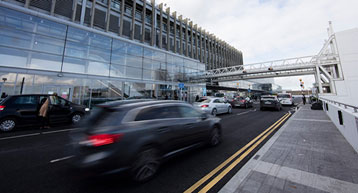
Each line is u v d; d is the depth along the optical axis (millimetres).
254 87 51906
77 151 2275
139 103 2902
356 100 13477
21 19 9828
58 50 10984
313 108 13109
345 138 4398
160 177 2541
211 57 40281
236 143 4402
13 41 9516
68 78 11258
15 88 9391
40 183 2369
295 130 5617
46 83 10391
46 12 14195
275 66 22438
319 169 2627
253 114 11078
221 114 11180
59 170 2836
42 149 4020
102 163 2045
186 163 3086
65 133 5812
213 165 2980
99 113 2625
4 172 2729
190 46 32062
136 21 21672
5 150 3926
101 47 12992
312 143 4070
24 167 2947
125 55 14469
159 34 24969
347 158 3043
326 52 17812
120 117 2455
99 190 2170
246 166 2812
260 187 2135
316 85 17531
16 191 2143
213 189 2174
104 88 12938
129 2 21109
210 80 31391
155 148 2611
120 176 2146
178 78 19531
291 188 2090
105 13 18375
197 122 3643
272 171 2600
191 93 21281
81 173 2078
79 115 7746
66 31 11383
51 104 6793
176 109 3377
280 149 3689
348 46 14344
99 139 2127
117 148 2146
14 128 6035
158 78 17109
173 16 27719
